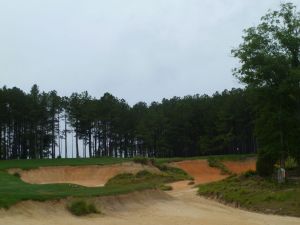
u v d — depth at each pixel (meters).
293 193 39.09
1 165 73.88
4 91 106.38
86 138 123.31
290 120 50.00
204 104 128.50
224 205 41.59
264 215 34.12
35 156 114.88
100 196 29.81
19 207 24.44
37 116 111.38
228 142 118.88
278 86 50.78
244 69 51.59
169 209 33.03
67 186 39.72
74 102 119.81
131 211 30.27
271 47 51.38
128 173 76.75
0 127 109.31
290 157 53.25
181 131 127.00
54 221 24.02
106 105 122.81
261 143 52.81
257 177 54.16
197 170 91.25
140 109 137.62
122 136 130.25
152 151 133.12
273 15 51.41
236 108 116.44
